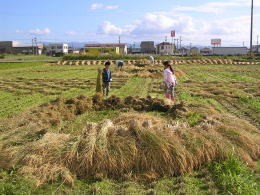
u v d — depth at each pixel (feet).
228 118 37.04
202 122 34.96
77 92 74.84
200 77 111.55
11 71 146.10
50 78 109.91
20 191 22.71
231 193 22.31
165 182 24.63
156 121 34.30
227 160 26.63
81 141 27.45
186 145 27.43
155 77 107.55
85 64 206.08
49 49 444.55
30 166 25.77
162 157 26.13
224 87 80.12
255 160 29.22
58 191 23.31
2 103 60.18
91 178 25.27
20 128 33.45
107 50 318.24
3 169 26.20
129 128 28.68
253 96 65.62
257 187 23.32
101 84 61.21
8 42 481.05
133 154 26.30
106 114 47.91
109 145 26.86
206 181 24.71
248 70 146.30
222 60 218.79
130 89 78.79
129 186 23.97
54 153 26.58
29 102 61.21
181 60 227.20
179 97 64.13
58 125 39.96
